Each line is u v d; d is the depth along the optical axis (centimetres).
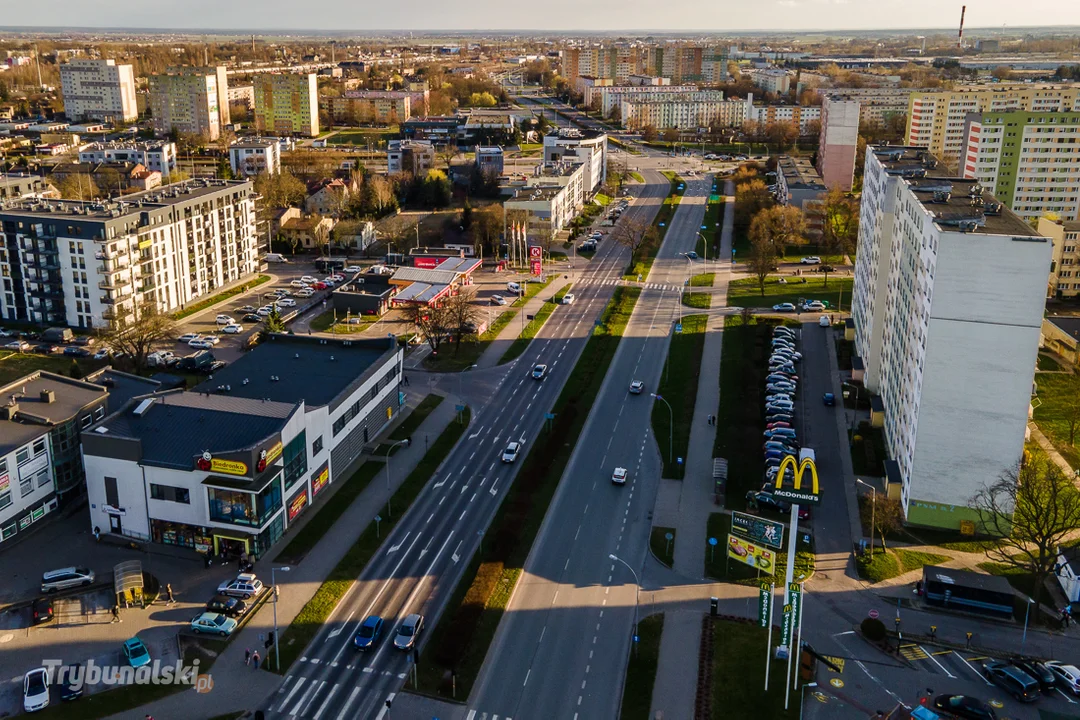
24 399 14738
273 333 18562
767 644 10962
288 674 10644
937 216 13662
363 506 14500
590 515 14238
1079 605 11894
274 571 12669
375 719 9944
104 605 11881
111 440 13012
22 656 10862
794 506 10175
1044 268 12350
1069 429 17350
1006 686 10369
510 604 11956
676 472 15600
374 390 16800
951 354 13050
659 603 12031
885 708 10106
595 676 10656
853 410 18288
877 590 12319
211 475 12712
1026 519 12362
